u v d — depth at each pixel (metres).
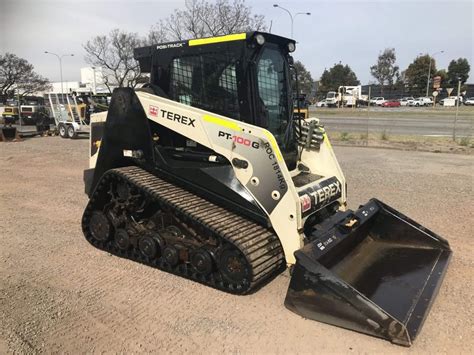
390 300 3.49
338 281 3.23
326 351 3.06
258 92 4.10
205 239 4.13
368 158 11.26
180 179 4.32
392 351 3.05
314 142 4.89
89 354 3.04
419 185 7.98
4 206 6.86
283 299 3.78
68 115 17.92
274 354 3.03
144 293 3.91
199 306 3.68
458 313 3.54
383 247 4.57
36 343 3.16
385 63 76.81
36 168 10.20
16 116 29.00
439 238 4.39
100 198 4.86
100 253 4.84
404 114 30.09
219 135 4.02
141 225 4.65
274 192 3.79
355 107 42.53
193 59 4.39
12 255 4.82
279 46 4.51
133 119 4.52
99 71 40.09
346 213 4.30
